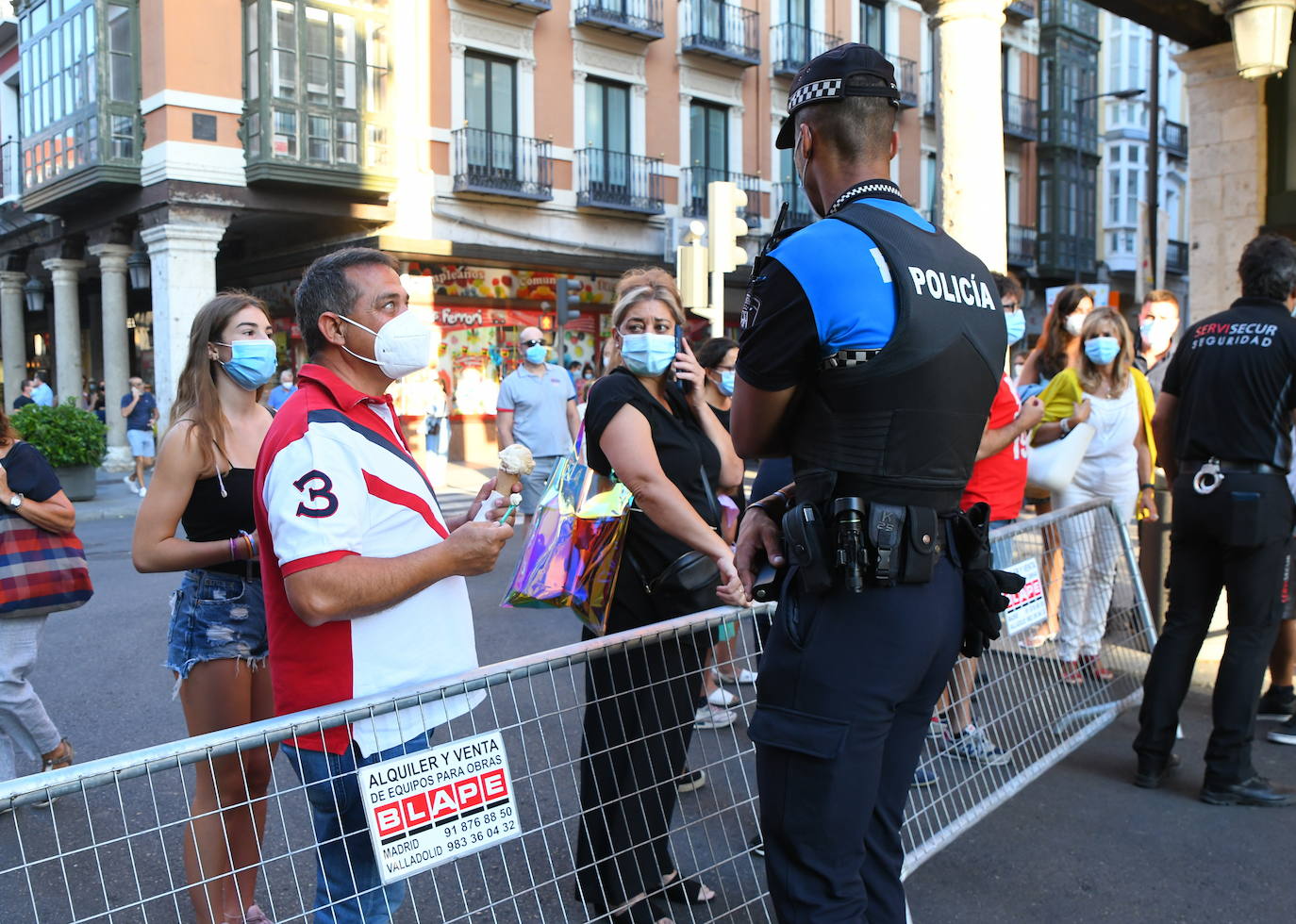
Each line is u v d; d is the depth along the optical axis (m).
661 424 3.01
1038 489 5.28
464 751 2.16
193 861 2.25
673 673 2.71
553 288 20.80
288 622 2.13
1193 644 4.08
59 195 18.27
